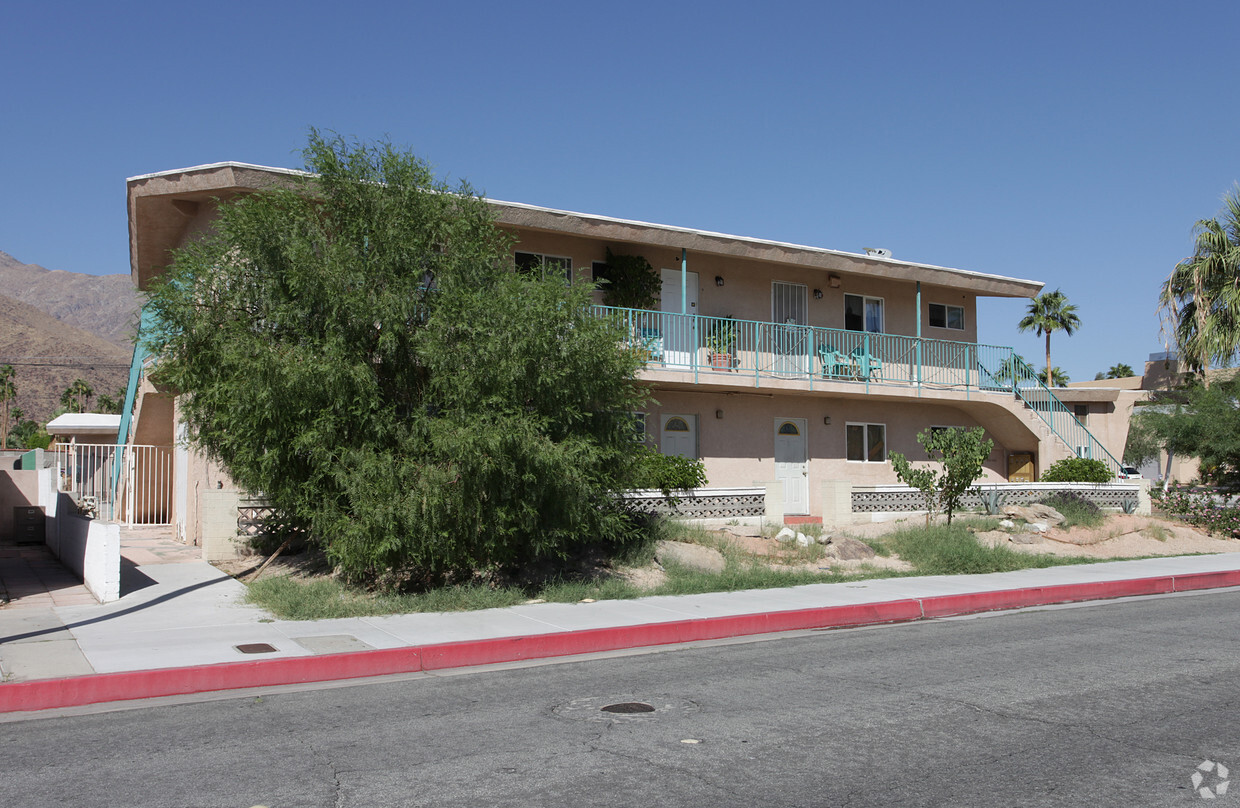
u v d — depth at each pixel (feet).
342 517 38.17
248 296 39.60
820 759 19.02
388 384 40.40
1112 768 18.42
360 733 21.36
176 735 21.35
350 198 41.27
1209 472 93.81
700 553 49.47
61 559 53.47
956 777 17.85
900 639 34.37
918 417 80.59
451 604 37.96
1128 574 51.34
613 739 20.62
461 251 41.29
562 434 40.32
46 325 647.56
